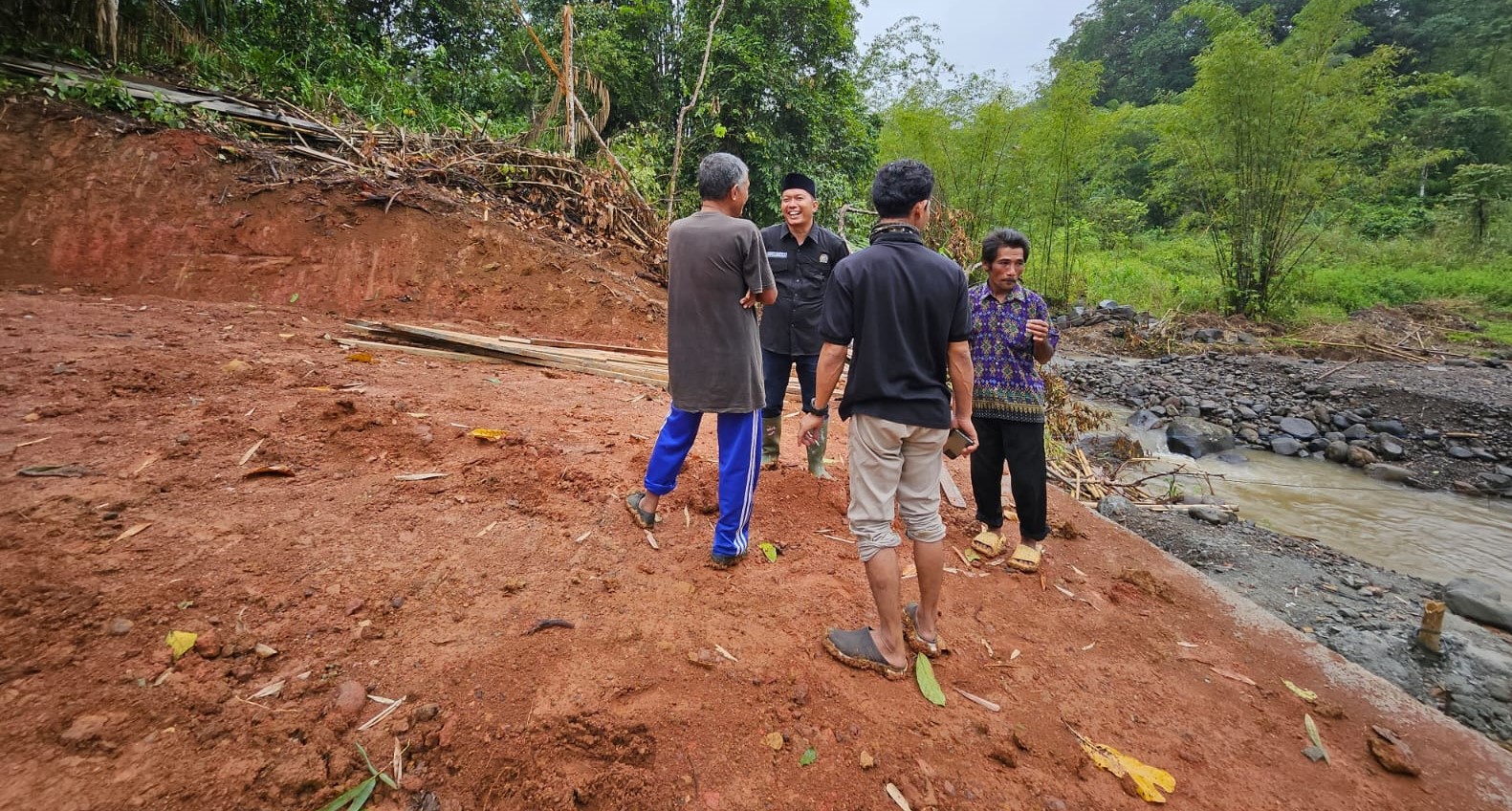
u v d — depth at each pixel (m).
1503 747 2.71
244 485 2.81
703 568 2.89
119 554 2.20
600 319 7.35
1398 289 17.28
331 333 5.39
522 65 13.45
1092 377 11.51
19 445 2.77
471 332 6.40
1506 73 22.16
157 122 6.61
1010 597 3.15
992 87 17.05
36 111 6.14
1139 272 19.27
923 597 2.45
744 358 2.75
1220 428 8.53
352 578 2.36
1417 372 10.77
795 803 1.81
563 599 2.48
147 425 3.15
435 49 12.87
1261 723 2.45
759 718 2.08
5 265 5.43
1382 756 2.29
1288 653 2.97
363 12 12.70
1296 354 12.90
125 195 6.09
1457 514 6.06
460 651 2.12
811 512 3.71
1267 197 14.85
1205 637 3.05
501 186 8.58
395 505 2.89
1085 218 20.30
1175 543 4.91
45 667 1.75
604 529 3.03
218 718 1.73
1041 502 3.38
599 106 12.62
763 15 13.56
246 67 8.80
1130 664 2.73
